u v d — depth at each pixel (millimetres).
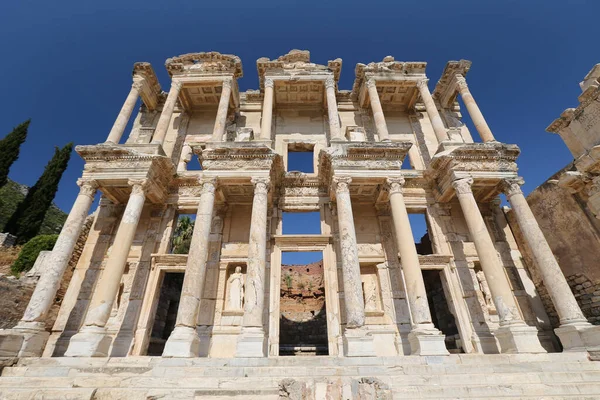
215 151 16297
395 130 22469
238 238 17953
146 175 16062
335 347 15047
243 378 9797
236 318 15797
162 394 8727
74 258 17844
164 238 17656
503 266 17297
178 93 20391
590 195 15727
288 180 19062
